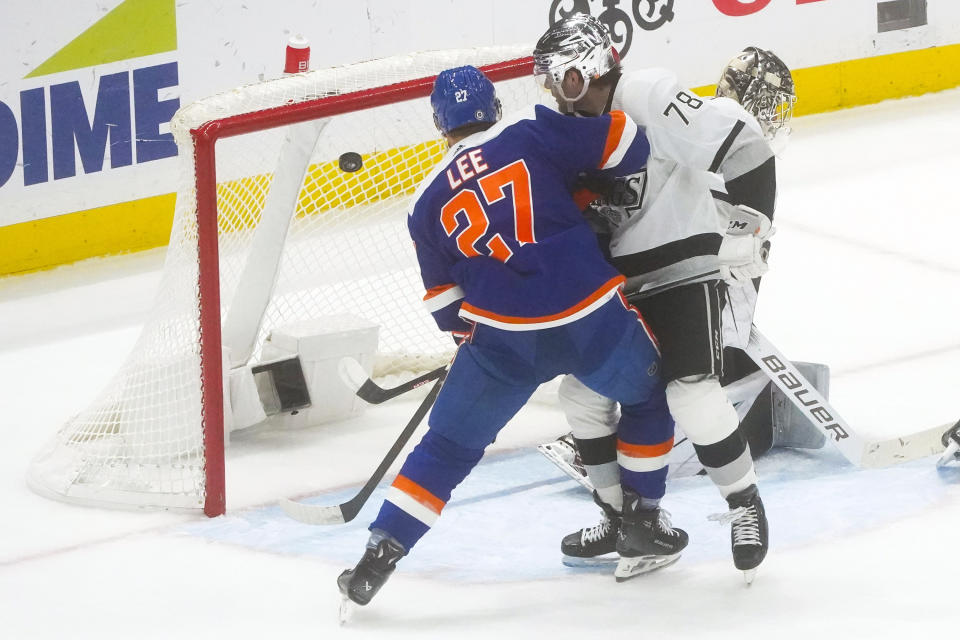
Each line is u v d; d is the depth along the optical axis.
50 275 23.92
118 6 23.70
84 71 23.69
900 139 29.66
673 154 11.08
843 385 17.00
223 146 18.50
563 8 28.50
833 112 32.09
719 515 11.31
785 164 28.34
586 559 12.41
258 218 18.53
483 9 27.62
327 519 11.72
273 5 25.33
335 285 18.34
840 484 13.86
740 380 14.52
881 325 19.36
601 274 10.66
